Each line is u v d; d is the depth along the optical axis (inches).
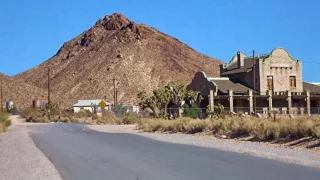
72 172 581.9
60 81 6008.9
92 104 4370.1
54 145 1014.4
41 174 577.9
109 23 7436.0
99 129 1838.1
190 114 2066.9
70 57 6983.3
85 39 7293.3
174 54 6363.2
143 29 6811.0
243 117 1366.9
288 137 941.2
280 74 2541.8
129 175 533.6
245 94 2416.3
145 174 537.0
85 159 719.1
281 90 2534.5
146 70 5659.5
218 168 580.7
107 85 5329.7
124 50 6176.2
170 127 1537.9
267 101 2455.7
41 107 3713.1
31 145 1023.6
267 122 1096.2
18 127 2050.9
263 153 764.0
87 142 1083.9
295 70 2588.6
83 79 5738.2
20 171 613.0
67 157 759.1
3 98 4379.9
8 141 1167.6
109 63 5861.2
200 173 537.3
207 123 1346.0
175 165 617.6
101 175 543.5
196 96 2365.9
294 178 491.2
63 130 1756.9
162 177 510.3
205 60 6545.3
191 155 751.7
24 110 3651.6
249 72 2544.3
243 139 1064.8
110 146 956.6
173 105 2502.5
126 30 6766.7
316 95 2539.4
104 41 6801.2
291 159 671.1
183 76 5698.8
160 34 6953.7
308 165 604.7
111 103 4773.6
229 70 2753.4
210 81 2472.9
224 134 1181.7
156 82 5413.4
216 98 2378.2
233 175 517.3
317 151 780.6
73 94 5433.1
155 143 1035.3
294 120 1055.0
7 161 732.0
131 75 5472.4
